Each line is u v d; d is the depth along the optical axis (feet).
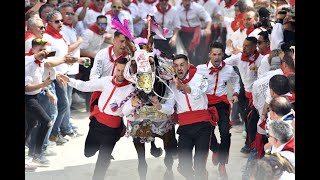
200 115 63.41
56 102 75.77
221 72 69.62
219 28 131.34
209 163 76.33
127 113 62.39
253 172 43.27
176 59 62.90
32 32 75.41
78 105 110.11
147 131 64.44
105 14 114.11
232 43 100.63
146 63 59.88
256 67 78.07
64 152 80.64
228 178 69.82
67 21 93.09
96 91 67.21
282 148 45.16
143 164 66.39
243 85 87.86
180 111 63.93
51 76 73.87
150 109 63.10
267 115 59.11
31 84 68.28
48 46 78.79
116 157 78.84
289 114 50.19
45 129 71.67
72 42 93.50
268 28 89.92
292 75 61.77
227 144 67.77
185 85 61.77
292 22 78.69
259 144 64.18
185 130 63.72
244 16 94.53
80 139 87.15
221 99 69.51
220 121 68.74
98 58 70.79
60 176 70.69
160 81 62.28
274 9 103.96
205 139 62.90
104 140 63.52
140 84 59.52
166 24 124.26
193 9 127.65
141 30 126.41
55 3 99.60
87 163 76.07
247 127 75.20
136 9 124.67
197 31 128.98
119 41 69.00
